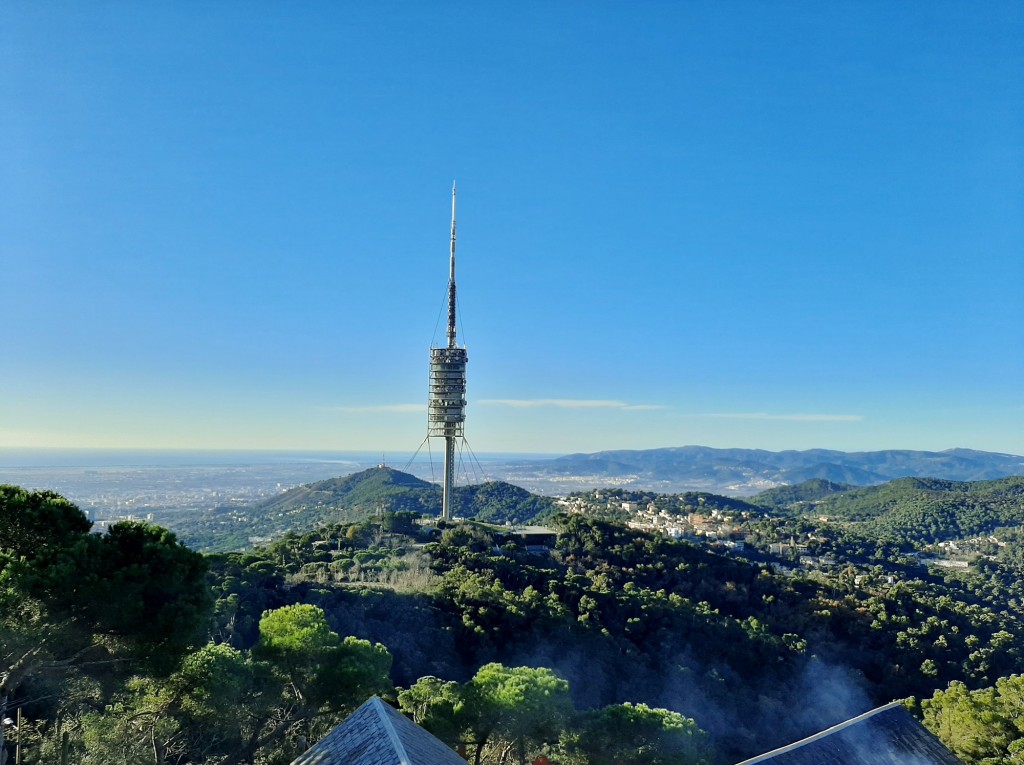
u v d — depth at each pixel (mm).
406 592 88250
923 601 121188
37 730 32719
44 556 27219
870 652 104625
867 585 139750
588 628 91812
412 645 76812
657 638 95750
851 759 27594
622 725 45031
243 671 37688
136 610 28828
